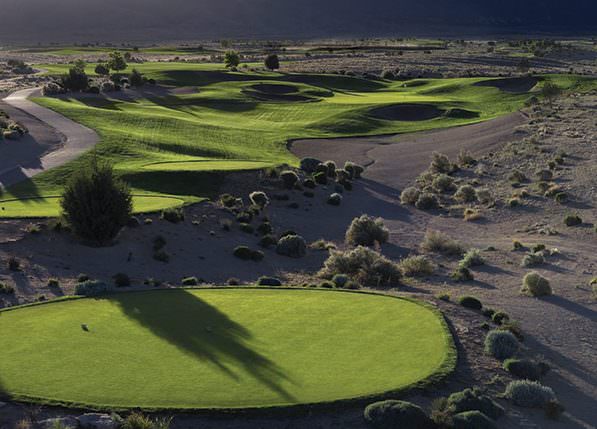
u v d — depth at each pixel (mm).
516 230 55750
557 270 43125
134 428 18875
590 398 24391
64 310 28750
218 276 39656
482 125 99812
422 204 64062
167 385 21578
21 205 46750
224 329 26797
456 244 49469
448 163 77188
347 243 51812
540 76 150250
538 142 83125
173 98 124062
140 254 41094
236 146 84188
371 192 70125
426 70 183750
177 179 60062
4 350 24078
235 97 126125
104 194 40094
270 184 63750
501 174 73438
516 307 34469
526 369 25047
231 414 20109
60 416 19625
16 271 35125
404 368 23656
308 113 114750
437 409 21047
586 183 65500
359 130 102062
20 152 65750
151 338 25578
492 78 151125
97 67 152000
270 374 22688
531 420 21969
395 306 30547
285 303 30656
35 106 94812
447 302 32906
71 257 38719
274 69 174125
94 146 70062
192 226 48062
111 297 30938
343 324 27891
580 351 28859
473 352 26312
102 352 24031
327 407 20719
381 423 19953
